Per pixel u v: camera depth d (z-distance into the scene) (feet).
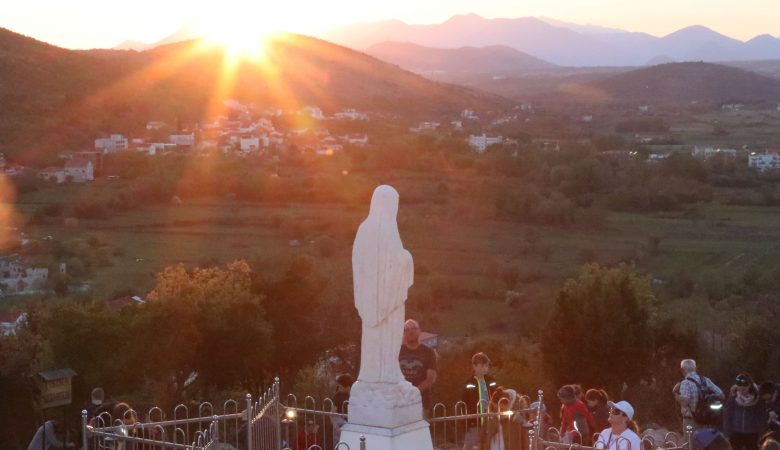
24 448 60.70
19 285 213.25
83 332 78.48
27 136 436.35
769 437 34.55
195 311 91.35
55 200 327.88
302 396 75.61
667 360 98.78
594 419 39.73
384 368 33.83
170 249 266.36
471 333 178.19
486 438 38.93
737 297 160.25
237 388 95.55
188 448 32.55
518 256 250.98
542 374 97.14
